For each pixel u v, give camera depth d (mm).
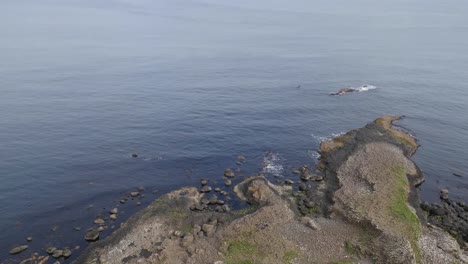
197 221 39312
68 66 91562
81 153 53094
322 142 59281
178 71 93875
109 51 111000
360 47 130125
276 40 139875
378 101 78750
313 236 37219
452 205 44875
